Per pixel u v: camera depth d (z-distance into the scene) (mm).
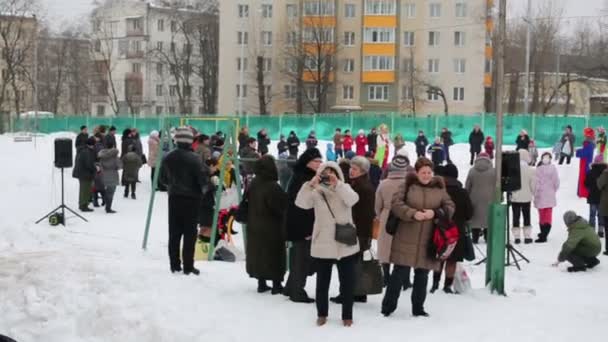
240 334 8109
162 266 11383
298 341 7941
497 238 10711
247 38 81688
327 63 77062
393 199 8602
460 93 78188
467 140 44719
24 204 21672
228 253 13016
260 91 77750
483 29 77000
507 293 10836
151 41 95438
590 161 23406
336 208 8359
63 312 8508
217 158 13945
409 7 78812
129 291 9086
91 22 95500
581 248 13062
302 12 78688
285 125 49062
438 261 8750
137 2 95875
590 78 76750
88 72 92875
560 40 82438
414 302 8992
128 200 22797
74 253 12242
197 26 85812
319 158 9367
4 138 42062
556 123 42344
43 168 28844
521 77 82188
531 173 16156
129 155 23047
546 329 8625
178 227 10680
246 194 10008
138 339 7922
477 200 15297
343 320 8477
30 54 78875
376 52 78750
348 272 8453
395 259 8789
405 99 78688
